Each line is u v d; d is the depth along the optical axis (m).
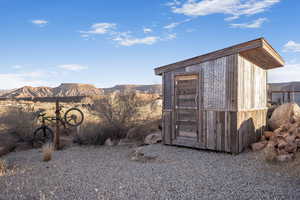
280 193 3.48
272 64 7.92
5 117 10.89
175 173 4.71
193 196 3.51
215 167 5.04
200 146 6.78
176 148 7.12
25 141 8.99
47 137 9.56
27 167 5.57
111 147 8.25
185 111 7.22
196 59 6.87
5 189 4.02
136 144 8.40
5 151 7.41
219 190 3.71
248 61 6.97
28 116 10.45
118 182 4.25
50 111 13.20
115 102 9.87
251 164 5.12
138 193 3.68
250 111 7.03
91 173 4.92
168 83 7.59
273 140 5.85
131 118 9.92
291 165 4.66
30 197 3.66
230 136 6.20
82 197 3.59
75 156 6.80
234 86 6.16
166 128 7.61
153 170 4.98
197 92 6.90
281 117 7.89
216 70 6.51
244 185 3.87
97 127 9.23
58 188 4.03
